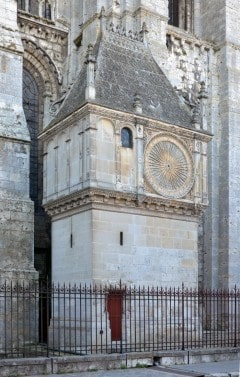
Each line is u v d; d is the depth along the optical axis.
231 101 36.44
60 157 26.28
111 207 24.23
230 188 35.19
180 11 40.25
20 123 29.27
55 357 19.67
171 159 26.19
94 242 23.53
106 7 33.88
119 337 23.55
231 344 26.89
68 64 35.22
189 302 25.89
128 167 24.78
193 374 19.03
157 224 25.58
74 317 23.61
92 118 24.03
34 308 27.23
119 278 24.00
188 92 35.88
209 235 34.88
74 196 24.50
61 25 35.97
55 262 26.28
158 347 23.47
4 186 28.22
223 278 34.38
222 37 37.50
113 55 27.30
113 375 18.75
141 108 25.58
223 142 36.12
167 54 33.97
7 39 29.45
